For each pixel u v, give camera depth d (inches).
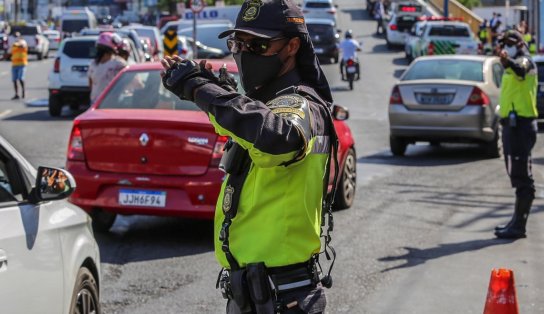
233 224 232.7
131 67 637.9
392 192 793.6
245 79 240.4
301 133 215.2
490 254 564.7
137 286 487.8
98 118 576.4
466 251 572.1
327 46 2753.4
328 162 237.9
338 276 510.3
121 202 571.2
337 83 2183.8
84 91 1441.9
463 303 462.0
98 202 574.9
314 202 230.1
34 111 1561.3
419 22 2815.0
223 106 215.2
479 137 1009.5
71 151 583.5
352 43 2098.9
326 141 233.5
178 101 603.5
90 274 364.2
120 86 618.5
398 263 539.8
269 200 227.8
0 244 278.1
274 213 227.8
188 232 624.1
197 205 563.2
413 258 552.4
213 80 225.6
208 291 478.0
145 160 568.1
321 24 2773.1
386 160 1012.5
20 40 1800.0
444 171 927.0
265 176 227.3
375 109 1641.2
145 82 619.2
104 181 572.1
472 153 1082.7
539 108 1386.6
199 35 2341.3
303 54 239.8
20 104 1691.7
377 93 1952.5
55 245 320.2
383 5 3922.2
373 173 909.2
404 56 2970.0
